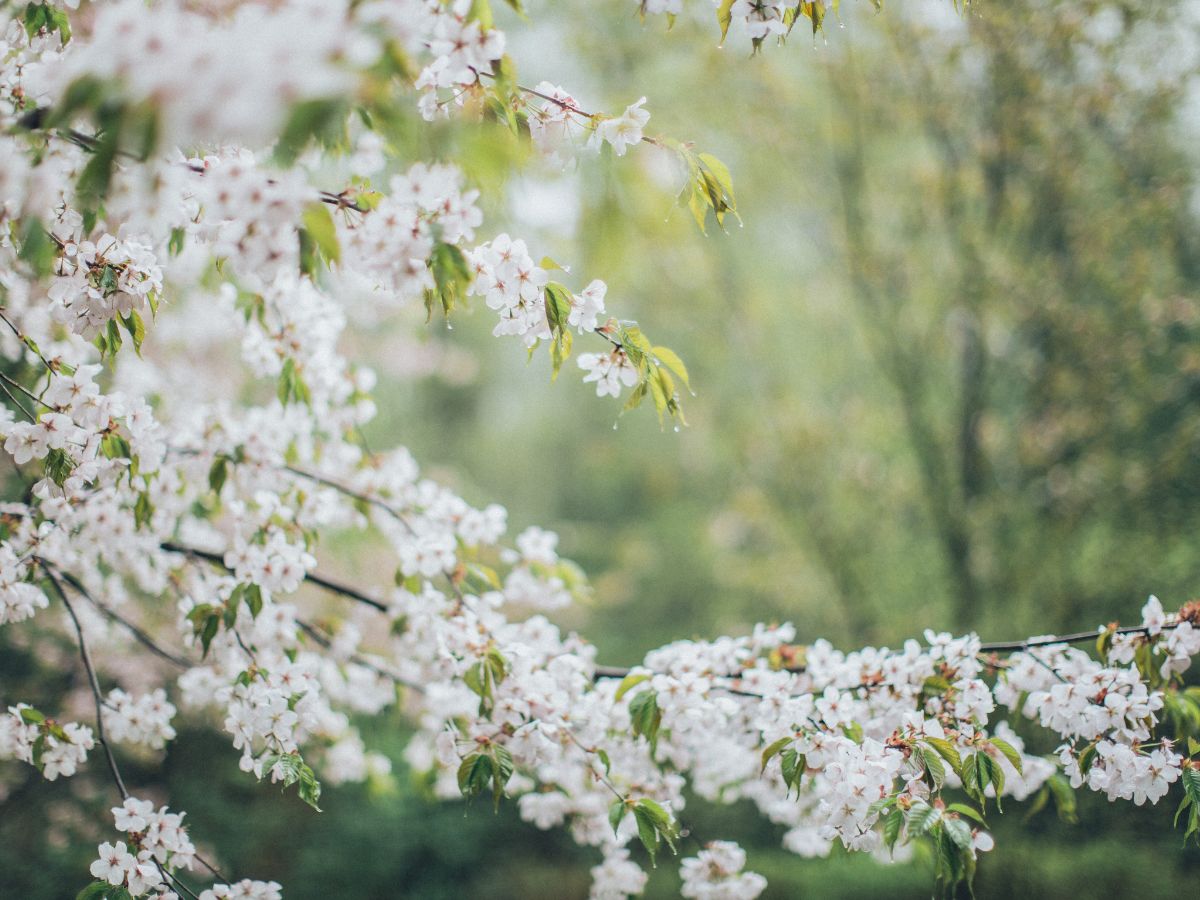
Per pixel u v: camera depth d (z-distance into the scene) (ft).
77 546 8.59
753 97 23.89
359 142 5.27
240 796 21.42
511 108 5.69
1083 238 20.71
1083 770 7.11
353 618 10.98
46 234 5.55
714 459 37.35
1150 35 19.01
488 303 6.15
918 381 23.71
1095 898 17.65
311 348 9.43
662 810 7.48
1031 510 21.71
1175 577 20.06
